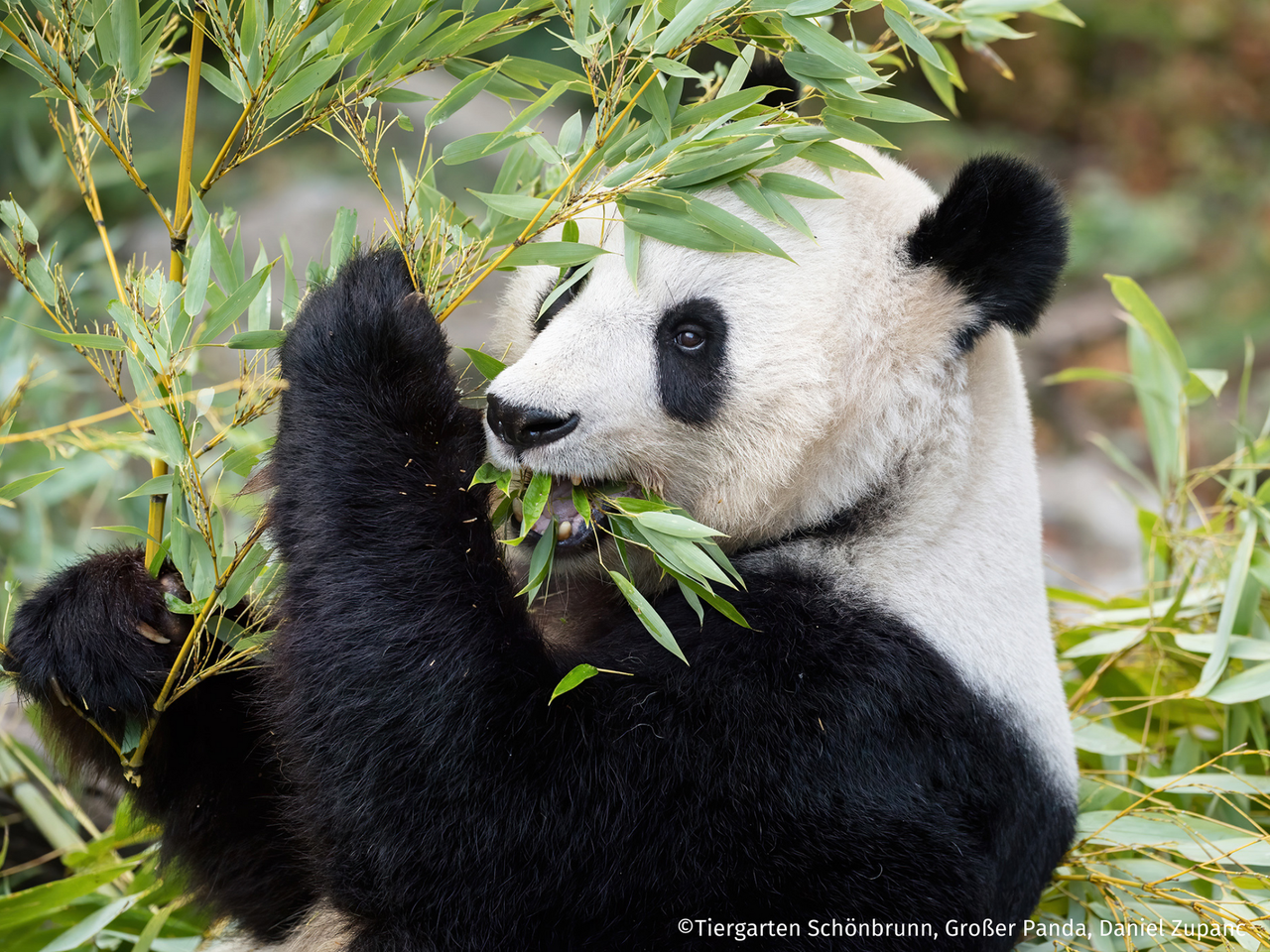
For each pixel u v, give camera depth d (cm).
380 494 514
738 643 541
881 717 535
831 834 530
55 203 1412
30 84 1933
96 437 446
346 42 497
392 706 502
